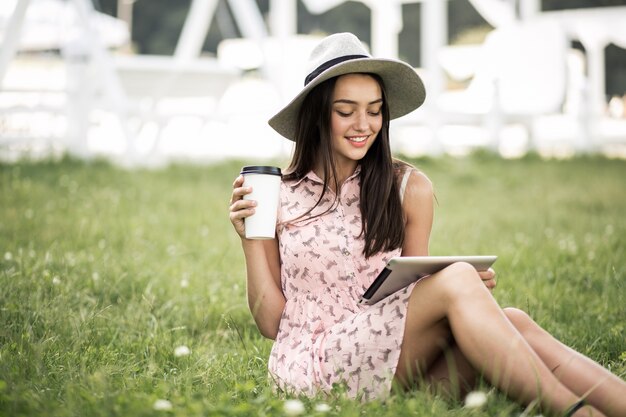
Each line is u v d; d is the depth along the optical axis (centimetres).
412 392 300
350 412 277
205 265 592
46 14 1445
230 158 1249
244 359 375
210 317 463
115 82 1186
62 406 279
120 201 865
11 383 299
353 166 346
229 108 1812
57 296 438
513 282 532
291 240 339
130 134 1187
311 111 341
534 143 1569
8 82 1362
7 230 665
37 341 378
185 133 1889
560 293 502
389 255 339
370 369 310
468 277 297
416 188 345
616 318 454
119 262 563
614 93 2892
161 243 673
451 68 1586
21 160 1085
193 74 1258
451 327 296
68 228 685
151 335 405
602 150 1650
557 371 290
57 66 1499
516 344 282
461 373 316
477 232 755
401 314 307
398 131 1554
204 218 798
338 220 338
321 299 334
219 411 274
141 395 290
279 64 1300
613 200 987
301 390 318
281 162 1198
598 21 1549
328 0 1512
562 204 973
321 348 318
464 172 1237
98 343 393
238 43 1742
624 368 353
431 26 1457
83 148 1175
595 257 615
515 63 1469
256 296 344
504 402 283
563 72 1448
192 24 1252
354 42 344
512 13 1599
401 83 347
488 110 1487
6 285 459
